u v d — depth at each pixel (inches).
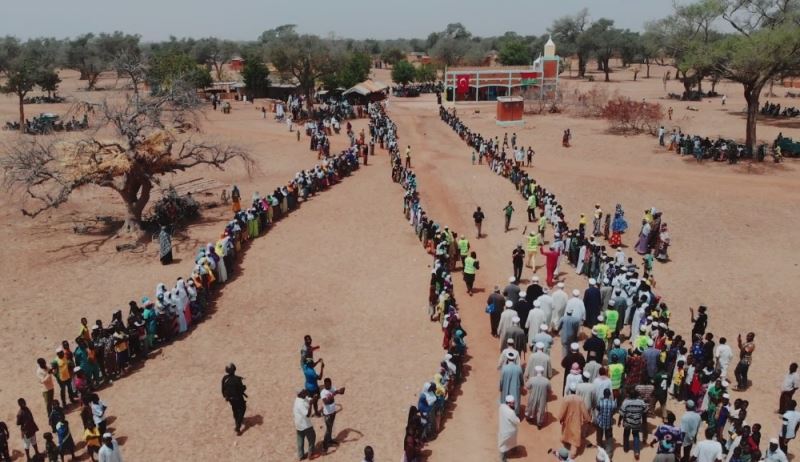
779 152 1772.9
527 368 653.9
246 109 3061.0
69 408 682.8
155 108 1230.3
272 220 1369.3
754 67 1676.9
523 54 5078.7
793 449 598.2
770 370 748.0
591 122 2588.6
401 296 966.4
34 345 823.7
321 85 3656.5
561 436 602.5
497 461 577.0
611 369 630.5
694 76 3196.4
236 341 831.1
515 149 1909.4
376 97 3481.8
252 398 690.2
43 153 1172.5
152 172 1240.2
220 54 5762.8
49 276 1047.6
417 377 726.5
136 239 1214.9
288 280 1039.0
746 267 1075.3
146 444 610.2
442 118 2842.0
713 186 1572.3
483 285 994.1
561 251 1045.8
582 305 732.7
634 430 566.9
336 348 804.6
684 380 665.0
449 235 1050.7
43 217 1381.6
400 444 604.1
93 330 738.2
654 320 735.1
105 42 4517.7
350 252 1171.3
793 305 923.4
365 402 676.7
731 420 556.4
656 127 2322.8
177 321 847.7
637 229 1273.4
